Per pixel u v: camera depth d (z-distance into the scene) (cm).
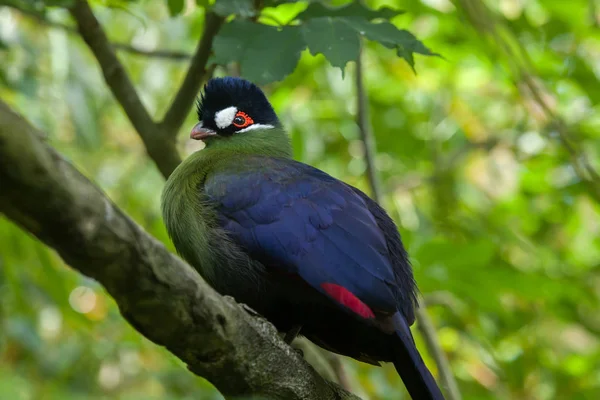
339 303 614
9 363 1156
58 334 1294
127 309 424
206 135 823
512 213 1286
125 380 1265
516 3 1306
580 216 1378
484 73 1350
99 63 841
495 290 991
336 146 1350
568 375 1134
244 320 495
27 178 343
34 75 1205
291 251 645
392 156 1339
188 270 432
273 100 1212
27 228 367
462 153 1372
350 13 737
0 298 1147
